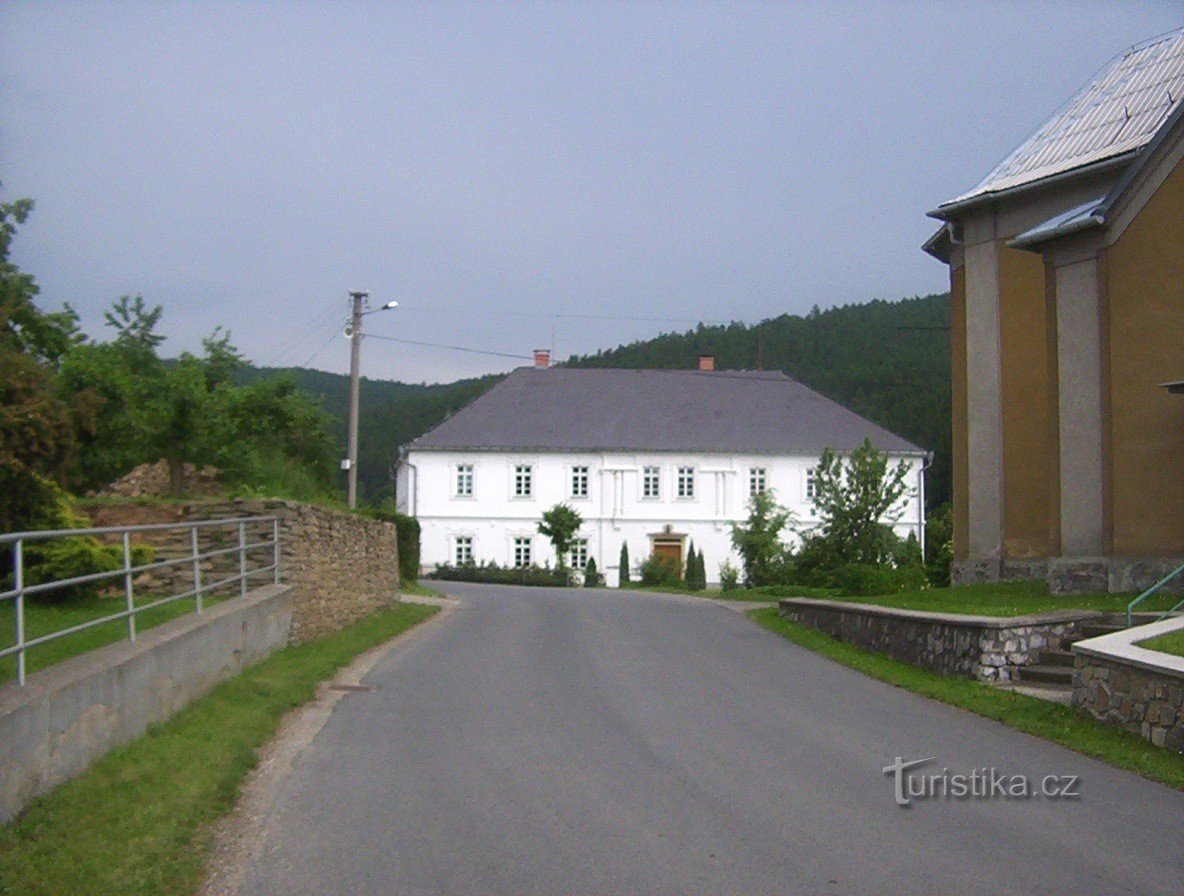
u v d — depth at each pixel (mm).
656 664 16172
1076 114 24234
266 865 6934
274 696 12188
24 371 13438
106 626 11797
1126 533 18578
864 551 31422
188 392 27859
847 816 8031
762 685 14164
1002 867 6902
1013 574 22984
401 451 60750
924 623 15664
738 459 60750
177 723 10156
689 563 56812
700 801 8398
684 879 6637
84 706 8219
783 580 44625
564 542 58688
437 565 59375
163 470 28219
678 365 113188
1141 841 7504
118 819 7410
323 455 39531
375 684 14047
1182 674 9953
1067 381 19453
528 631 21094
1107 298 18984
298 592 16750
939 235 25594
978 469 23781
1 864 6312
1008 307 23359
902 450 60656
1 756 6832
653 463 60594
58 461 13695
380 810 8156
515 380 64500
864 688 13992
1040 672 13828
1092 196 21906
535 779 9062
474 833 7570
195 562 12445
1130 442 18641
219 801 8203
